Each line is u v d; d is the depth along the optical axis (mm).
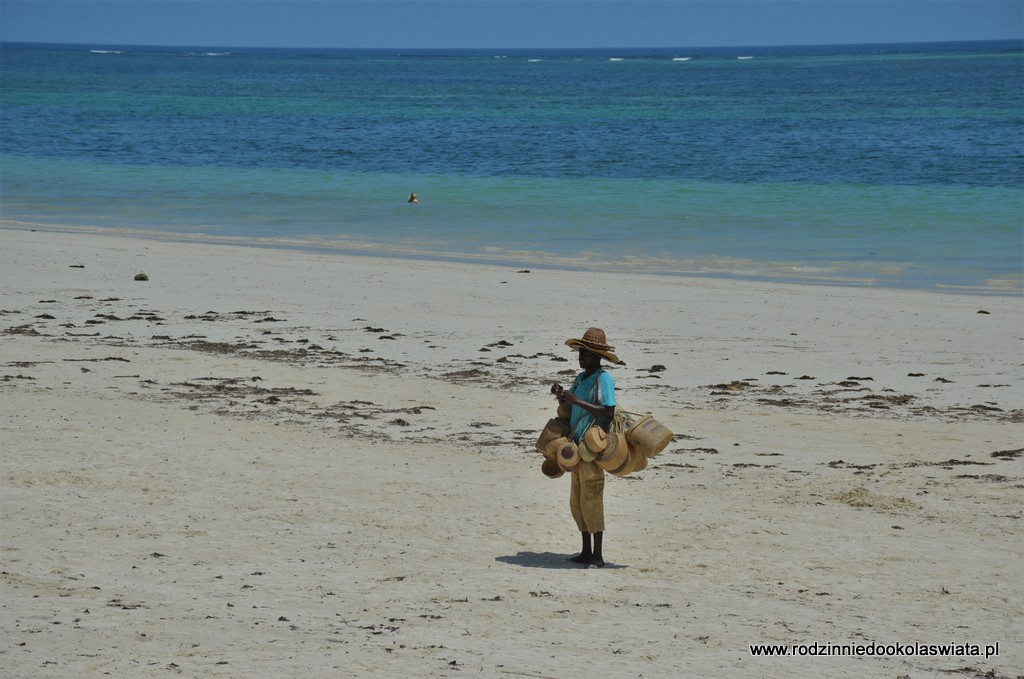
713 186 83750
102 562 14422
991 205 71312
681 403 27859
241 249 54406
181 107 185875
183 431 23062
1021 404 28031
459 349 33812
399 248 56656
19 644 11047
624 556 15969
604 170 95812
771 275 49438
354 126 147125
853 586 14617
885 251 55688
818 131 135625
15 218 66000
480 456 22375
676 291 44094
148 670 10398
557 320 38250
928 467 22125
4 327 35156
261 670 10516
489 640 11789
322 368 30938
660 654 11570
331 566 14734
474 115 169625
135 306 39344
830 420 26234
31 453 20438
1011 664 11734
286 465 20688
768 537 17062
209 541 15703
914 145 116000
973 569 15531
